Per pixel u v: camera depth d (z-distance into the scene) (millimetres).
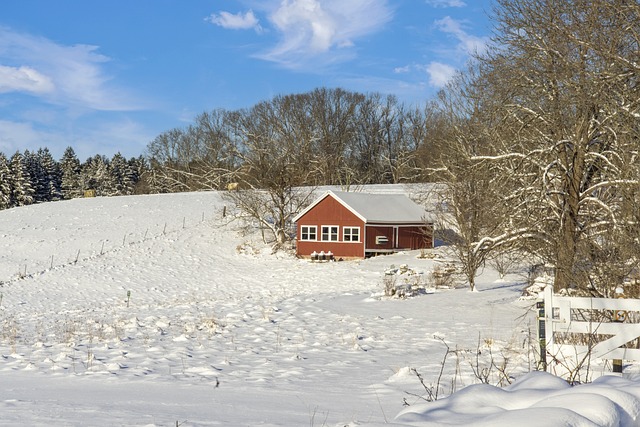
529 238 22562
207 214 68812
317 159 93750
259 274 49406
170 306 30828
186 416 8125
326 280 45156
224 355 15797
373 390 10750
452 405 6527
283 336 19406
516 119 23641
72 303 38250
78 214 69312
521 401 6539
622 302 10492
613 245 15648
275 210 63281
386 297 30844
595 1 19125
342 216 56344
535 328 20250
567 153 23438
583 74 20203
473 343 17469
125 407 8906
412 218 57594
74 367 13906
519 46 22266
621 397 6086
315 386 11328
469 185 29797
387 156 111812
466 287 34625
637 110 19469
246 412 8523
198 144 122125
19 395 10258
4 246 55500
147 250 55312
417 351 16359
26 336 20469
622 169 19016
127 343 17891
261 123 109625
